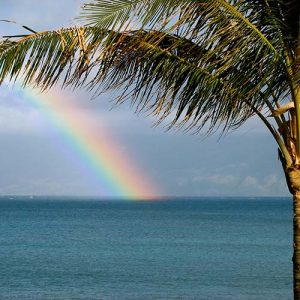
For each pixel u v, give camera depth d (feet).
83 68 30.71
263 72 29.45
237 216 518.78
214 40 28.91
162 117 31.94
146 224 371.76
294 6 29.14
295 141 32.50
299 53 30.01
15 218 467.11
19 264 155.33
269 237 255.29
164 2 28.84
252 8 29.30
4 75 30.48
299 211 32.86
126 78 31.65
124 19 29.32
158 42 30.07
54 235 269.44
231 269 144.15
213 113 31.37
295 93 31.37
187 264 155.33
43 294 108.17
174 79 31.32
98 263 158.30
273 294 108.68
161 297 105.91
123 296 106.83
